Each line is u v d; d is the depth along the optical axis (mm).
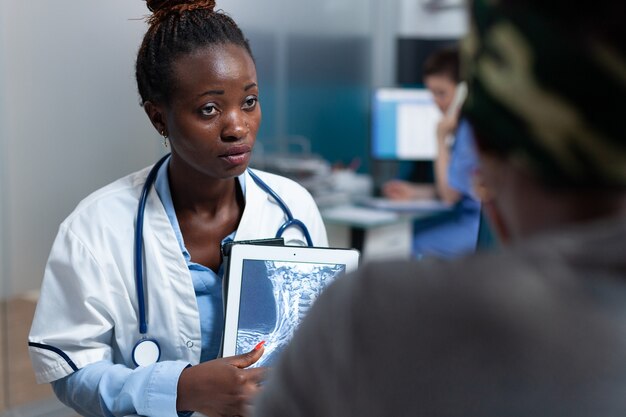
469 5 359
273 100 3512
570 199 331
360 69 3982
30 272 2443
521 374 330
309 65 3682
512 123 327
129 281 959
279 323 913
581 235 335
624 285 328
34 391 2385
